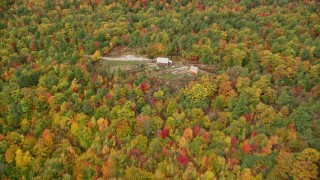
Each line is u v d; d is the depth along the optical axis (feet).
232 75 388.78
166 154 312.29
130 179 290.97
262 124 324.60
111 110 353.10
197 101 353.31
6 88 380.78
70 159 321.93
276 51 440.04
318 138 306.14
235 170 293.64
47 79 399.03
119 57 472.85
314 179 273.54
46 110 372.38
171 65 439.63
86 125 346.95
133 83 395.14
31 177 314.96
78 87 390.01
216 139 314.35
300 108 321.32
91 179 302.04
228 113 339.77
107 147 322.14
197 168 302.25
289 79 388.78
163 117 352.28
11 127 355.77
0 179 314.14
